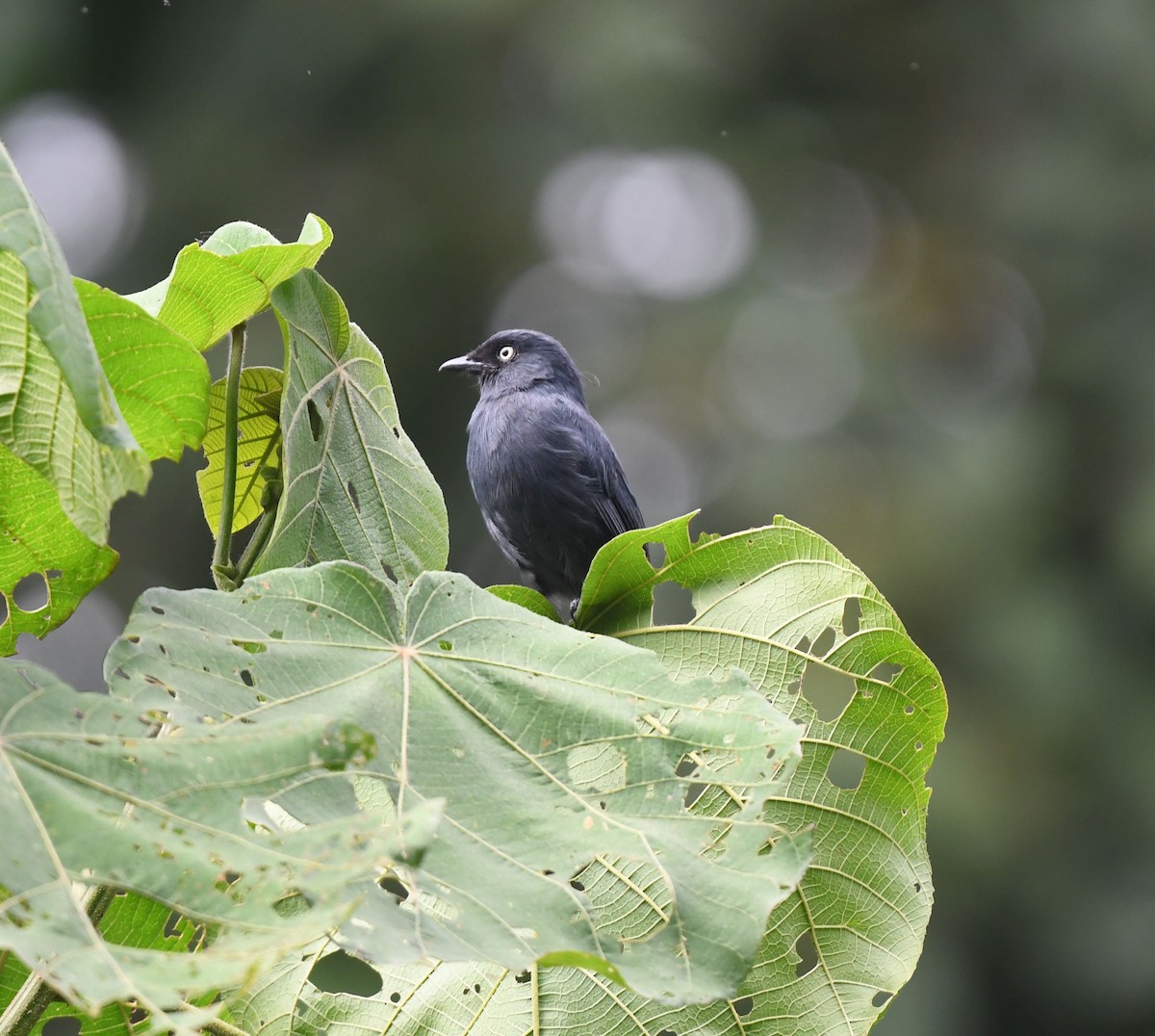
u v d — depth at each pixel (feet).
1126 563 56.75
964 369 66.54
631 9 69.67
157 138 64.90
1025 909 51.88
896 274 70.03
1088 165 66.64
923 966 50.70
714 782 10.01
